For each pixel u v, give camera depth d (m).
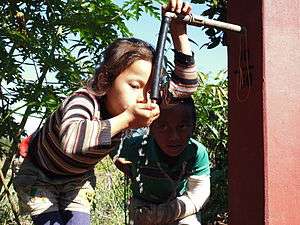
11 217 5.45
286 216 1.99
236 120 2.15
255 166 2.03
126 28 4.54
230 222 2.17
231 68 2.20
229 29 2.10
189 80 2.52
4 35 4.03
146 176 2.77
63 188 2.28
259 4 2.04
